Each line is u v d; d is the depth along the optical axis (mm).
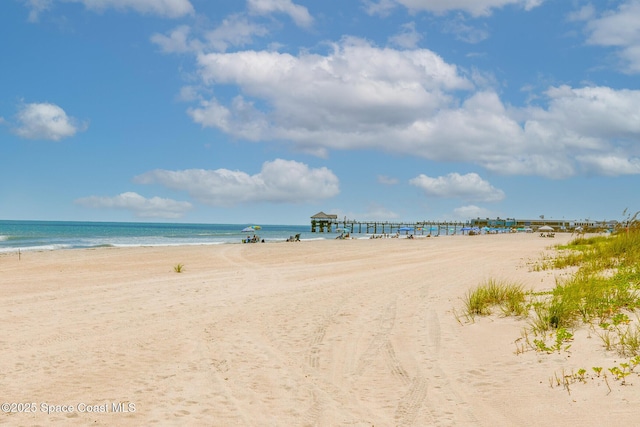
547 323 7234
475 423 4422
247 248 34812
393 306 10555
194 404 5086
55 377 5914
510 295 9641
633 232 15523
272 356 6941
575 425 4121
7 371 6102
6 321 9031
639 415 4102
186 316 9773
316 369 6316
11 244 41094
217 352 7156
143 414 4793
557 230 117250
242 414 4820
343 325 8859
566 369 5453
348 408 4961
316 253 29250
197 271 18516
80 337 7934
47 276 16312
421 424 4480
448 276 15562
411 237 62469
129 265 20797
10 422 4535
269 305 11008
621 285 8922
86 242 46844
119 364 6516
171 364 6543
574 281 9727
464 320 8641
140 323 9078
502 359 6172
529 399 4797
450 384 5508
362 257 25656
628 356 5480
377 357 6770
